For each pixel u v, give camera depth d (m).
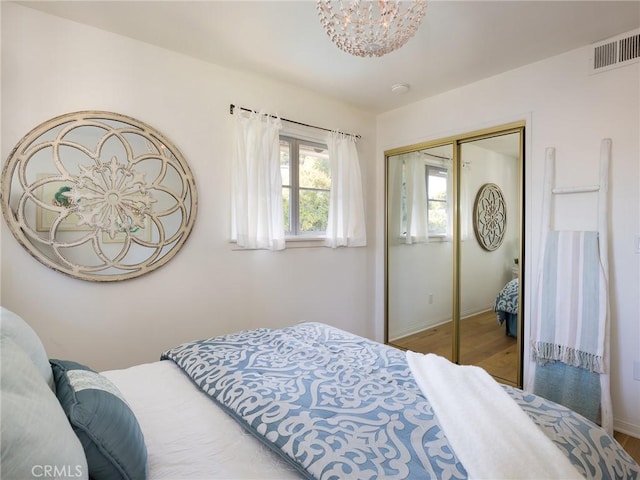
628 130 2.10
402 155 3.48
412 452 0.89
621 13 1.90
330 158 3.17
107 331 2.13
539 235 2.46
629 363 2.10
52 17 1.95
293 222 3.05
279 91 2.85
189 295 2.43
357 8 1.36
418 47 2.26
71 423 0.76
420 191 3.34
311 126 3.05
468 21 1.97
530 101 2.50
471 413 1.02
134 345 2.22
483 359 2.91
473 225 2.94
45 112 1.93
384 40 1.47
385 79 2.77
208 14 1.94
